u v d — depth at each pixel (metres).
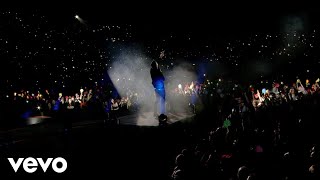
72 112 21.84
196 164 7.34
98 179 10.02
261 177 6.57
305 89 25.69
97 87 30.08
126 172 10.58
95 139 12.95
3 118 21.62
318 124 14.42
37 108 25.55
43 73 31.11
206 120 18.09
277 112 16.50
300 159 8.23
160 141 13.08
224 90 28.98
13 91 27.22
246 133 11.86
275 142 11.87
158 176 10.24
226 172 7.63
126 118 18.50
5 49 28.58
